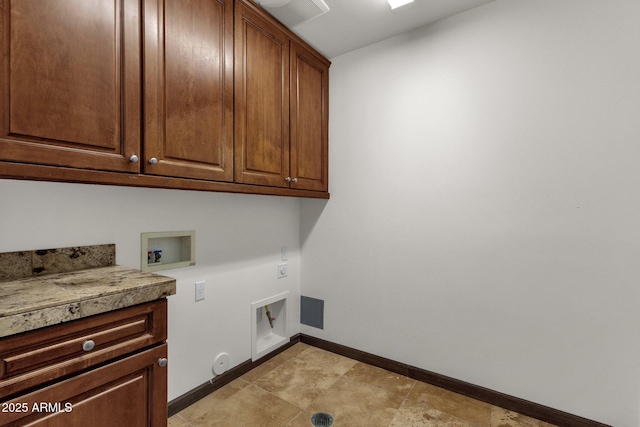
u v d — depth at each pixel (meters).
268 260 2.31
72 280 1.11
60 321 0.84
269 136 1.81
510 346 1.72
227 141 1.54
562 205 1.57
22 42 0.90
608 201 1.46
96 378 0.92
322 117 2.31
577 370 1.55
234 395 1.84
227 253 2.00
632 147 1.41
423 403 1.76
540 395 1.63
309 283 2.56
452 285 1.89
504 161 1.71
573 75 1.53
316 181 2.25
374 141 2.18
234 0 1.57
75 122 1.01
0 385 0.75
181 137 1.32
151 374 1.07
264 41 1.77
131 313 1.01
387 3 1.73
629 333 1.43
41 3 0.93
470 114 1.81
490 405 1.75
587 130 1.50
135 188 1.53
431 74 1.94
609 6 1.45
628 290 1.43
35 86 0.92
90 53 1.04
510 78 1.69
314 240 2.52
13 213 1.17
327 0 1.69
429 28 1.94
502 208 1.72
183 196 1.75
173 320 1.70
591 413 1.52
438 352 1.95
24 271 1.18
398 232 2.09
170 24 1.28
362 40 2.12
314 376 2.06
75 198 1.33
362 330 2.27
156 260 1.67
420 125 1.98
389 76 2.10
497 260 1.74
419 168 1.99
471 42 1.79
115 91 1.11
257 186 1.73
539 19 1.60
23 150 0.90
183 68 1.33
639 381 1.41
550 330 1.61
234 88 1.58
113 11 1.10
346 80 2.29
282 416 1.65
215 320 1.92
